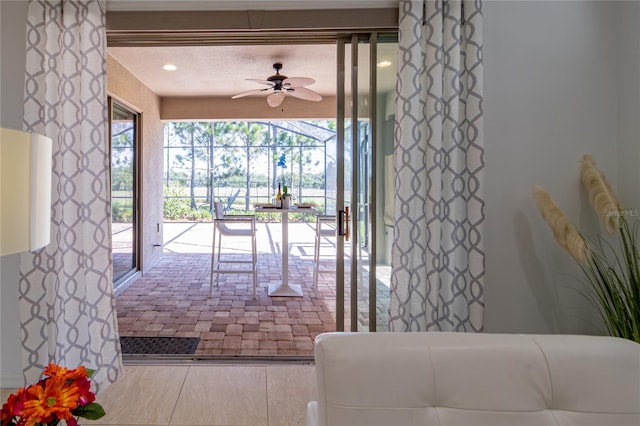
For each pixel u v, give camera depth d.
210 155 9.64
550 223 1.87
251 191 9.73
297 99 5.47
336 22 2.11
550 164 2.15
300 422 1.79
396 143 2.06
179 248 6.78
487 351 0.90
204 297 3.78
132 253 4.51
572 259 2.17
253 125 9.52
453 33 1.99
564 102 2.15
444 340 0.94
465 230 2.05
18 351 2.09
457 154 2.03
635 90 2.03
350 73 2.23
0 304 2.08
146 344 2.62
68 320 1.98
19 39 2.06
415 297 2.04
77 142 1.98
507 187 2.15
